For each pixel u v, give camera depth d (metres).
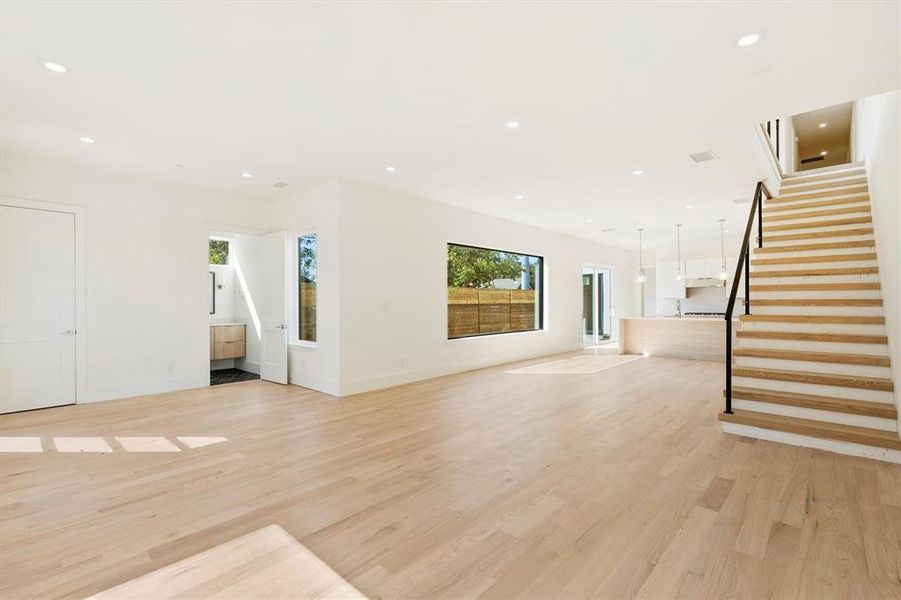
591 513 2.31
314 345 5.54
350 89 2.96
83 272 4.79
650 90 2.98
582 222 7.92
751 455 3.12
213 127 3.59
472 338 6.96
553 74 2.77
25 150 4.16
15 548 2.01
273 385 5.83
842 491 2.54
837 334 3.70
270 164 4.59
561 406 4.59
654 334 8.44
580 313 9.70
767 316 4.16
